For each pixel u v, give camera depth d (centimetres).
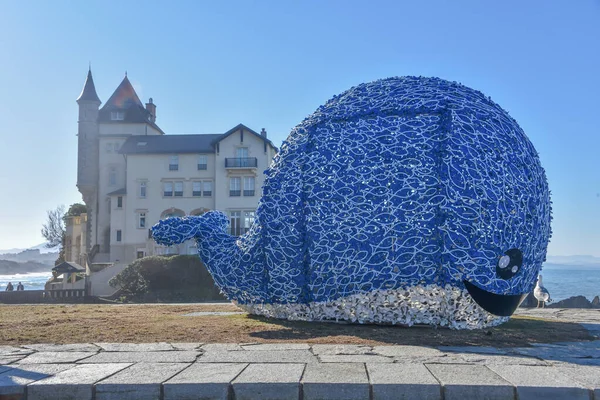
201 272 3528
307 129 1093
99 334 999
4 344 903
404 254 959
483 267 942
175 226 1216
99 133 5228
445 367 705
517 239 961
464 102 1028
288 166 1080
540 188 1020
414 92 1059
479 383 629
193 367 716
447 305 973
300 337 941
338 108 1090
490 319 1012
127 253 4766
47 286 4400
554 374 673
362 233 982
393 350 814
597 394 614
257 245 1129
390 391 625
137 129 5222
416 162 972
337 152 1030
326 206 1014
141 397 638
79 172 5203
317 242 1021
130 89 5484
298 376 661
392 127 1012
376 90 1096
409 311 994
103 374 687
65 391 643
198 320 1201
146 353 812
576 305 2644
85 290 3656
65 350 843
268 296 1126
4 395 645
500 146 984
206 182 4772
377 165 991
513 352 806
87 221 5244
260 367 710
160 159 4816
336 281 1017
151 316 1328
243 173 4697
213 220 1267
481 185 947
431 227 951
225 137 4728
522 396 617
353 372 680
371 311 1015
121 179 5175
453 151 965
